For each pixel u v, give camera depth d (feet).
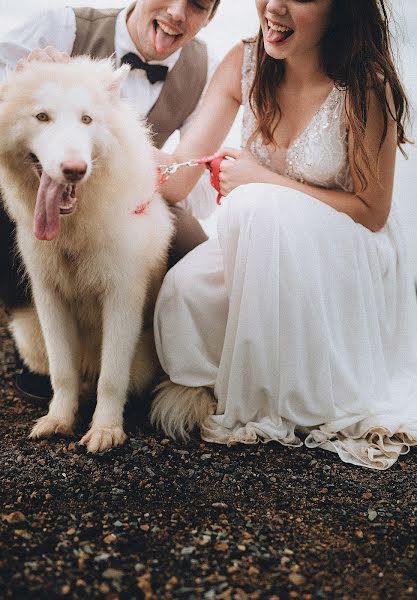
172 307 9.61
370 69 9.18
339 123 9.55
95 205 8.87
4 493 7.86
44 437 9.37
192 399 9.71
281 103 10.10
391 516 7.59
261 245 8.77
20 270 10.43
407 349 10.19
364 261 9.44
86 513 7.46
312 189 9.66
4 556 6.54
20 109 8.42
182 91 11.95
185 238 11.36
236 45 10.68
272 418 9.29
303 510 7.71
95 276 9.44
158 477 8.39
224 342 9.27
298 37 9.19
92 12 11.71
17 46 11.44
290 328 8.89
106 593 6.06
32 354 10.70
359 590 6.27
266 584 6.31
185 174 10.81
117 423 9.49
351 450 8.99
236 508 7.71
